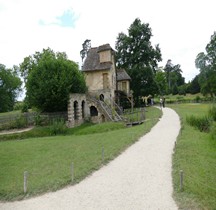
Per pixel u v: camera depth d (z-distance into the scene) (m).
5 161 20.12
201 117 29.39
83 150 21.22
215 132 23.55
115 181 13.48
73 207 10.95
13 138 32.41
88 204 11.11
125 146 20.56
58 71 38.97
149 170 14.75
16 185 14.09
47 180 14.19
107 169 15.50
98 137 26.91
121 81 56.47
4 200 12.45
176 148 18.58
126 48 63.75
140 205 10.70
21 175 16.02
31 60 58.81
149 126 29.06
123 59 64.19
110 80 46.94
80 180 13.96
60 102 38.22
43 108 39.16
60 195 12.29
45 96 37.25
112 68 49.22
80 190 12.67
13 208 11.47
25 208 11.31
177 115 38.50
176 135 23.70
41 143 26.75
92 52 50.88
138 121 36.50
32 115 38.25
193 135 23.09
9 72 74.50
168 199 11.05
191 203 10.52
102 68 46.69
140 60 62.91
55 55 55.19
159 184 12.64
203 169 14.41
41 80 37.81
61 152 21.55
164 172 14.26
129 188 12.44
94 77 47.81
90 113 43.81
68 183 13.60
